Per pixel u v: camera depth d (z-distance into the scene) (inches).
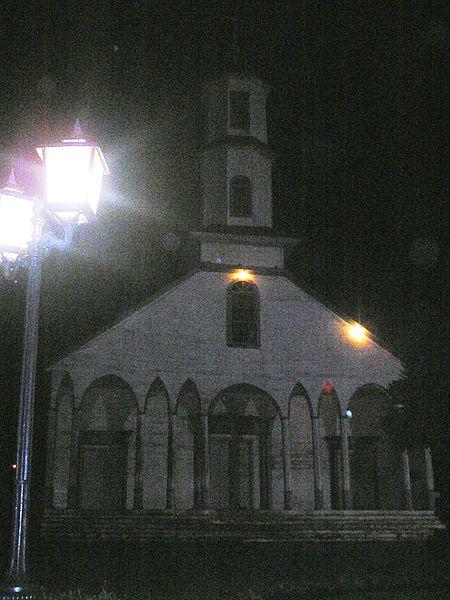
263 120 1359.5
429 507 1142.3
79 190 352.5
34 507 1274.6
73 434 1083.3
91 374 1107.3
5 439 1553.9
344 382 1186.0
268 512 1080.2
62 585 624.1
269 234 1253.7
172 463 1103.6
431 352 836.0
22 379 362.6
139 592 589.0
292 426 1226.0
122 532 1031.0
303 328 1205.7
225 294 1198.3
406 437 879.7
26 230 379.9
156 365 1137.4
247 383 1162.0
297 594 563.2
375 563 807.1
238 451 1202.6
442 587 601.0
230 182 1295.5
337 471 1211.2
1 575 585.3
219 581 663.1
